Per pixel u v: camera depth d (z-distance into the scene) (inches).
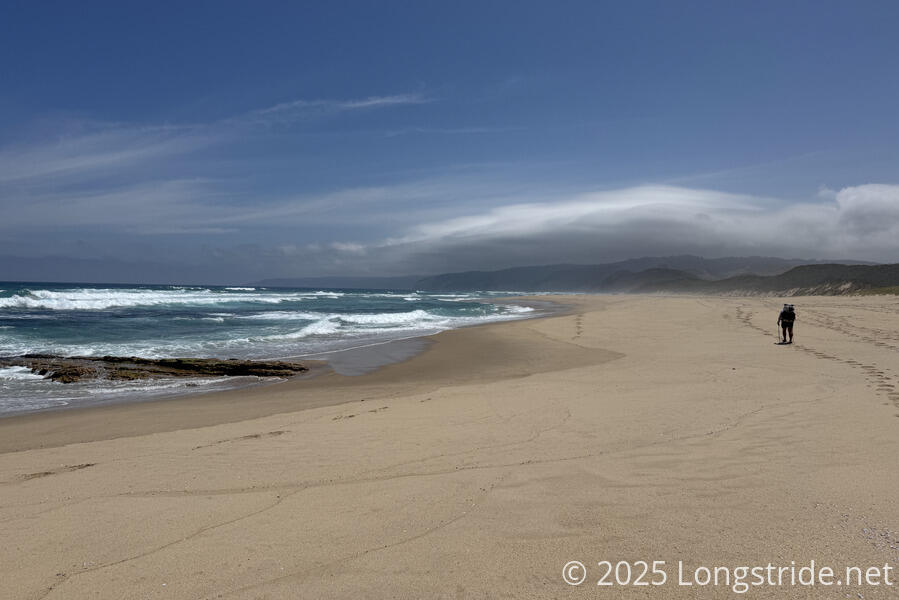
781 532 123.6
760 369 416.2
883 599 93.7
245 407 360.8
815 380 356.8
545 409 286.5
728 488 155.9
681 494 151.8
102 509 151.0
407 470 184.4
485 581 103.7
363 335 859.4
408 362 581.6
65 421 325.4
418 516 138.8
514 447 212.2
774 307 1322.6
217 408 359.6
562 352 626.8
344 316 1232.8
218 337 791.7
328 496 157.3
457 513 140.6
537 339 776.9
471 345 723.4
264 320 1120.8
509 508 143.3
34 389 440.5
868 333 685.3
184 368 521.3
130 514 145.9
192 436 261.3
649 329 848.9
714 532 125.0
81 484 179.0
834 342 598.2
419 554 116.0
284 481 175.3
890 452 187.6
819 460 181.2
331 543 122.8
